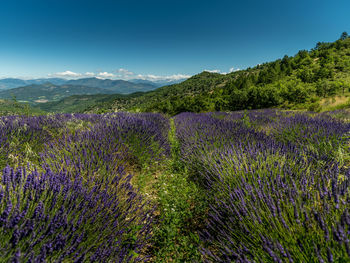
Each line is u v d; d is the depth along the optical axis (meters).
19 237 1.30
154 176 4.00
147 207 2.77
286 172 2.45
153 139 5.21
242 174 2.55
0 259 1.18
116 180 2.81
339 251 1.25
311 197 1.78
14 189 1.74
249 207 1.91
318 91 34.59
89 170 2.80
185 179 3.60
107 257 1.56
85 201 1.93
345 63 80.88
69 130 5.21
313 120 6.23
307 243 1.39
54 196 1.78
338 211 1.52
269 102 33.31
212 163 3.30
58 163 2.85
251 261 1.44
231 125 6.32
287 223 1.61
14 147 3.50
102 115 7.97
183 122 9.57
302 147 3.62
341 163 2.58
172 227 2.34
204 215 2.62
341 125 5.05
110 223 1.90
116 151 3.94
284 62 103.88
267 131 6.07
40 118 6.30
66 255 1.39
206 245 2.06
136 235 2.01
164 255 2.00
